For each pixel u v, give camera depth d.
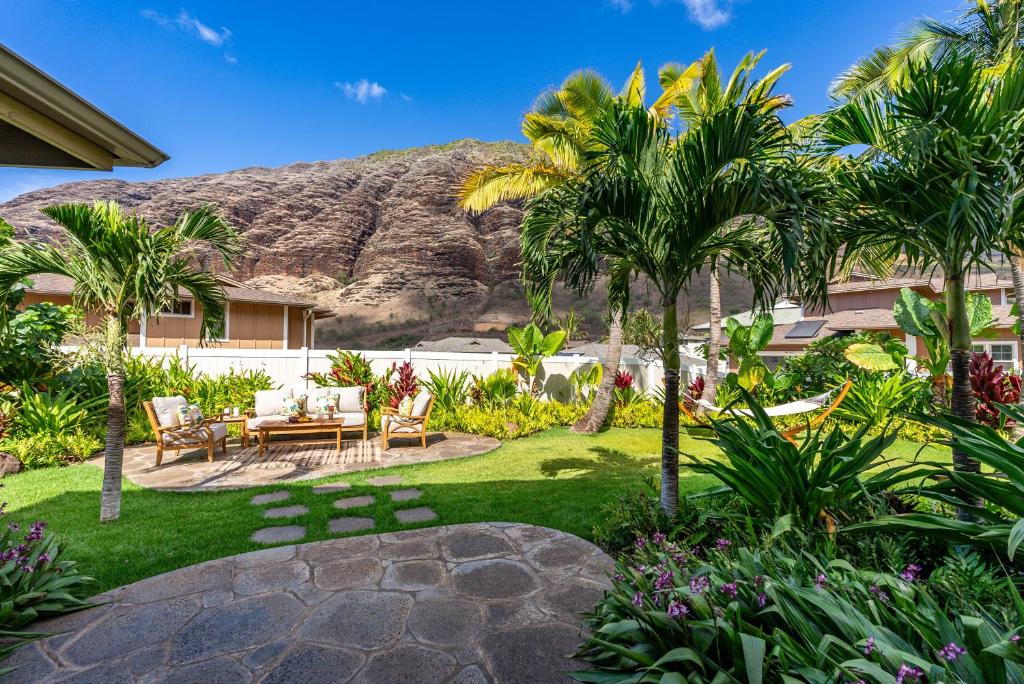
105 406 8.38
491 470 6.98
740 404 10.48
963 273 3.68
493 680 2.43
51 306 8.23
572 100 9.34
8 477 6.22
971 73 3.22
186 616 3.03
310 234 81.25
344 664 2.56
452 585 3.44
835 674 1.61
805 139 3.92
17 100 2.28
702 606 2.17
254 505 5.30
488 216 91.81
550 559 3.88
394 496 5.68
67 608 3.09
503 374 11.42
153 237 4.66
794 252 3.24
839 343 12.07
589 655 2.62
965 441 2.74
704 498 4.34
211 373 10.38
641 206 3.83
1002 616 1.98
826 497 3.19
